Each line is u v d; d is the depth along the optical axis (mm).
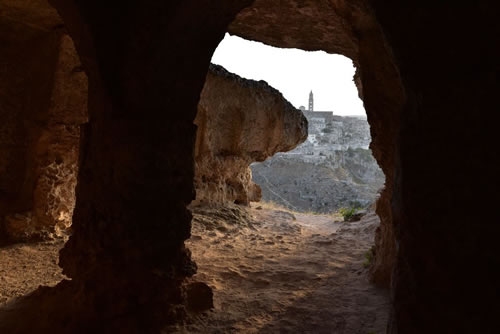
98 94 2924
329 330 3232
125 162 2781
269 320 3391
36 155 5598
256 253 5660
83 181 3119
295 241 6578
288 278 4574
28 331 2910
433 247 1363
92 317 2869
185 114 3133
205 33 2844
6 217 5480
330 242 6391
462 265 1276
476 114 1258
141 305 2920
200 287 3541
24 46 5887
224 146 8398
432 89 1376
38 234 5566
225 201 8742
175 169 3035
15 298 3627
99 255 2949
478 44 1255
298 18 5512
